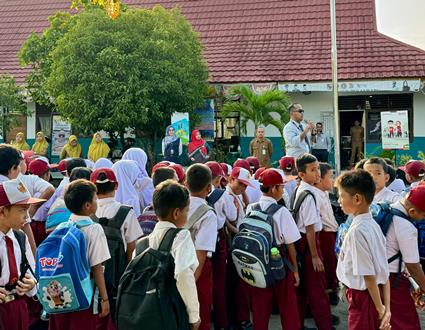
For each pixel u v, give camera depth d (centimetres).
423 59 1457
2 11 2141
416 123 1473
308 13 1752
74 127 1511
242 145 1548
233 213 494
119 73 1288
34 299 437
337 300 579
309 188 503
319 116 1535
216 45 1714
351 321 348
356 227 339
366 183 339
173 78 1325
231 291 517
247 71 1559
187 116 1313
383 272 338
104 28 1334
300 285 485
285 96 1380
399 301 370
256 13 1814
